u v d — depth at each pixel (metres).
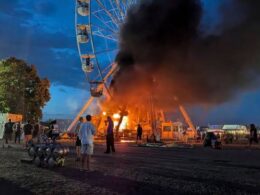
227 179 12.52
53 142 15.73
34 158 15.52
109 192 9.77
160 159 19.39
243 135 54.31
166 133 52.28
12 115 44.53
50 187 10.43
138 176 12.86
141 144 34.44
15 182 11.27
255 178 12.82
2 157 18.78
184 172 14.17
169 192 10.02
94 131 14.25
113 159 18.77
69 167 15.10
